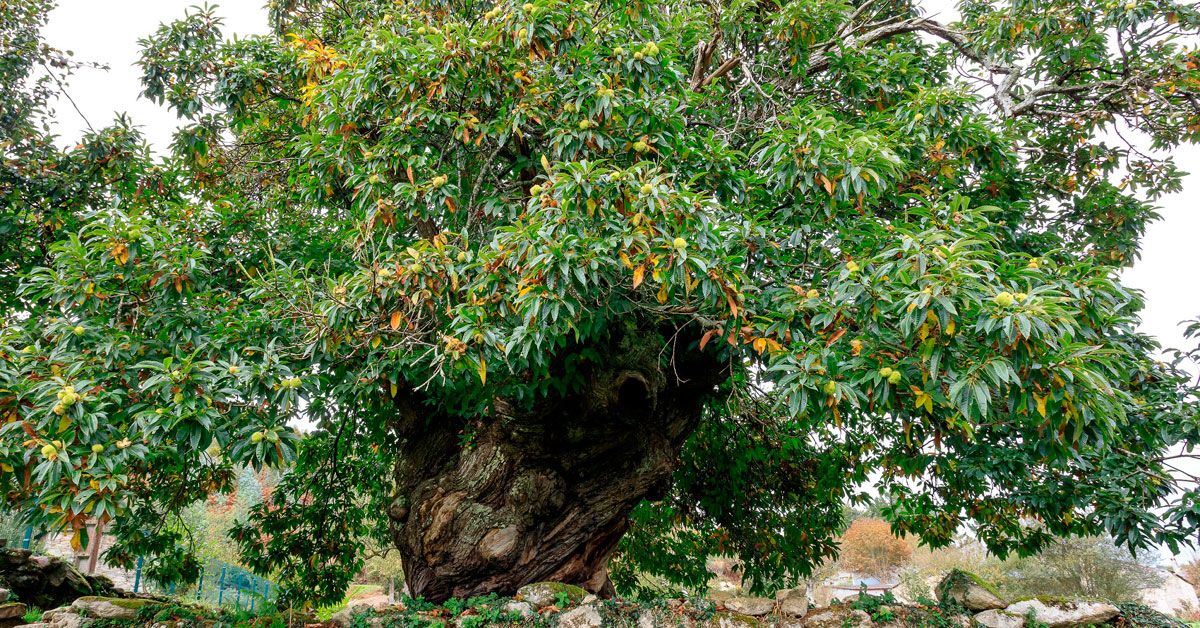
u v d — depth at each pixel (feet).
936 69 27.63
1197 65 22.48
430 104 18.56
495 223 20.56
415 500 23.54
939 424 14.20
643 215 12.85
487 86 17.78
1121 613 18.53
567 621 18.66
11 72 30.99
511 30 17.01
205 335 16.12
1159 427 18.57
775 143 16.03
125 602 19.47
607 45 18.06
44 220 23.77
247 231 23.93
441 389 20.79
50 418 11.87
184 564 31.12
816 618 18.72
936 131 20.49
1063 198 27.86
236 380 13.64
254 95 24.49
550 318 14.20
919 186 19.95
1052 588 62.28
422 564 23.07
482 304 14.25
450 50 17.33
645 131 17.17
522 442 21.90
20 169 23.82
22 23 32.60
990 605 19.13
